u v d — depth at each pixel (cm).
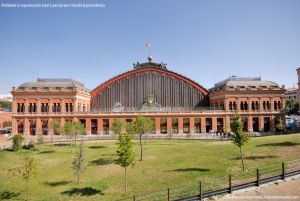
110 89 11050
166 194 2923
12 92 9719
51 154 5688
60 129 7800
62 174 4172
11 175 4162
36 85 10200
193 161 4344
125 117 9644
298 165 3366
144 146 6228
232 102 9638
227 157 4394
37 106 9719
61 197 3266
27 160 3822
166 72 11044
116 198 3098
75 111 9662
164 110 10038
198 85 11038
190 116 9650
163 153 5138
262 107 9544
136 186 3438
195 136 8331
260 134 8619
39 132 9612
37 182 3866
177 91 11000
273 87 9662
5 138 9162
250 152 4553
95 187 3506
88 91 11144
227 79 10606
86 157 5219
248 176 3198
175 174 3731
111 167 4372
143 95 10925
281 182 2645
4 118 12744
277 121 9494
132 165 3459
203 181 3262
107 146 6550
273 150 4497
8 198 3356
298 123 10375
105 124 9681
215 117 9619
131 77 11050
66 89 9744
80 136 8519
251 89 9569
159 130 9612
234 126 3853
